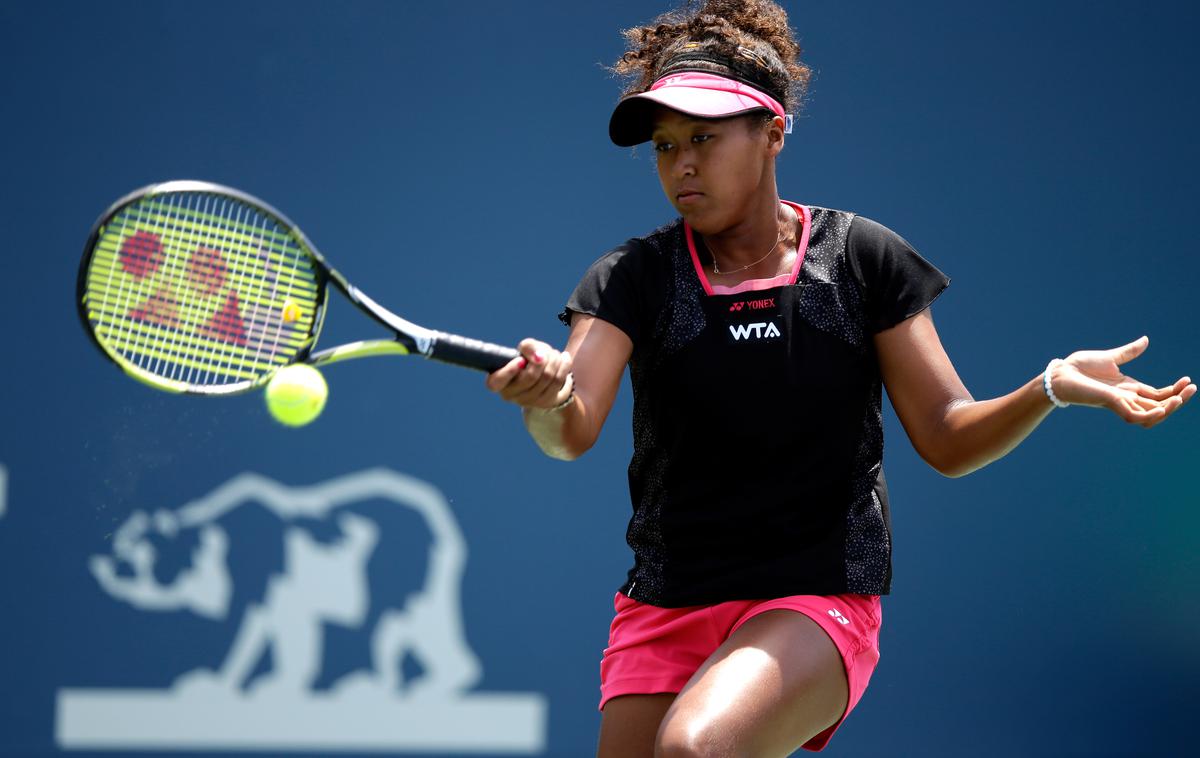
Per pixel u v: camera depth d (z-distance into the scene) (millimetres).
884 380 10781
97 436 21531
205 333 10047
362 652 21656
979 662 22750
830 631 10094
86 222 21922
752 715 9336
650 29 11797
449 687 21812
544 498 22266
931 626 22734
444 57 22844
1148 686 22906
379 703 21625
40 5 21953
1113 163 23594
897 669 22625
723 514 10531
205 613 21469
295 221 22438
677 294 10711
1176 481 23172
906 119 23406
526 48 22984
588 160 23031
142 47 22188
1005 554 22938
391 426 22109
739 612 10547
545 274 22859
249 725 21375
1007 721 22688
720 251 10930
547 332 22812
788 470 10469
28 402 21500
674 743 9078
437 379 22266
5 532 21266
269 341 10102
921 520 22875
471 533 22078
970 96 23500
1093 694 22844
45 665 21141
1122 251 23547
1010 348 23328
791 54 11570
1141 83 23641
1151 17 23625
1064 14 23594
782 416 10398
